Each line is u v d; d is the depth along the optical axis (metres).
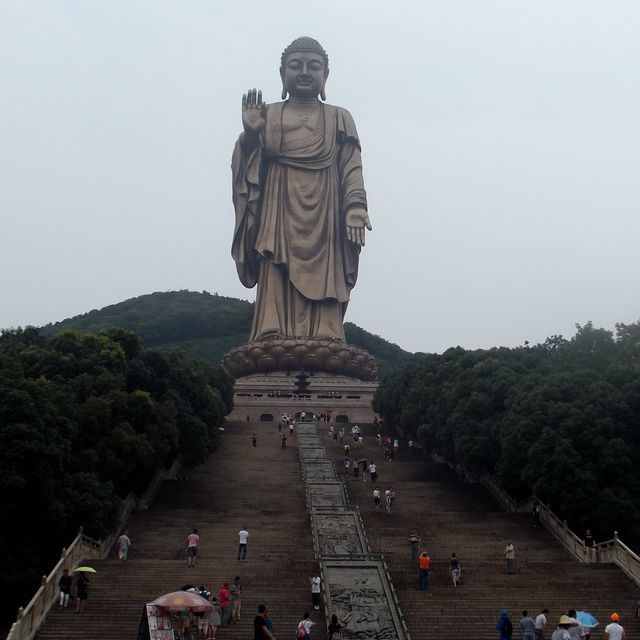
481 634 31.16
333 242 94.31
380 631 30.84
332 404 86.62
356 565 35.72
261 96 93.38
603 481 45.28
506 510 50.31
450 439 58.06
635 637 31.09
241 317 173.88
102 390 46.66
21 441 35.38
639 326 85.94
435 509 49.88
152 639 24.23
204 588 33.97
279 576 35.50
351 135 96.06
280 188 94.38
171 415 49.41
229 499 50.50
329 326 92.88
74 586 33.81
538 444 46.38
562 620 25.53
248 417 85.06
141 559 38.75
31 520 36.16
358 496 52.09
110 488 39.97
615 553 38.28
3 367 41.47
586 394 48.62
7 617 34.59
